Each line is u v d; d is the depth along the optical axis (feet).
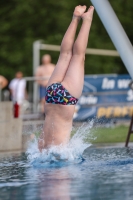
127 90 98.22
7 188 39.83
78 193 37.17
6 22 170.71
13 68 168.66
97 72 169.78
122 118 97.86
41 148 51.78
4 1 171.73
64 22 168.04
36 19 169.99
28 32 169.48
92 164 49.19
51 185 40.14
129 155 55.16
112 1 172.65
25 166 49.85
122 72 174.09
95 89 96.32
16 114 70.54
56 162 50.72
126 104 98.12
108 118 96.68
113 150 60.03
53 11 169.99
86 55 170.30
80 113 95.09
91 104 95.96
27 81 107.96
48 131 51.16
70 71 51.29
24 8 169.58
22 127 73.61
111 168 46.68
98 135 79.66
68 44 51.90
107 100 96.89
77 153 52.60
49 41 166.50
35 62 117.91
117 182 40.27
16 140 69.72
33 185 40.47
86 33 51.62
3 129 68.85
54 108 50.67
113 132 83.61
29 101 99.55
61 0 168.96
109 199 35.17
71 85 50.78
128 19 173.06
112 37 55.42
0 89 103.14
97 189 38.22
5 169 48.44
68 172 45.37
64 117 50.65
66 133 51.16
